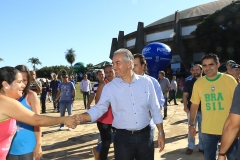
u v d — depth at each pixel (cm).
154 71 952
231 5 3253
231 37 3250
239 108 219
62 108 791
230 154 321
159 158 521
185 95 540
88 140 682
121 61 291
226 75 350
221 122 338
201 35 3488
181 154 547
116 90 297
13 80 246
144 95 298
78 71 4819
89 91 1398
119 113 299
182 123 918
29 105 298
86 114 301
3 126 233
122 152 297
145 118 301
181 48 4244
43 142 661
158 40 4475
